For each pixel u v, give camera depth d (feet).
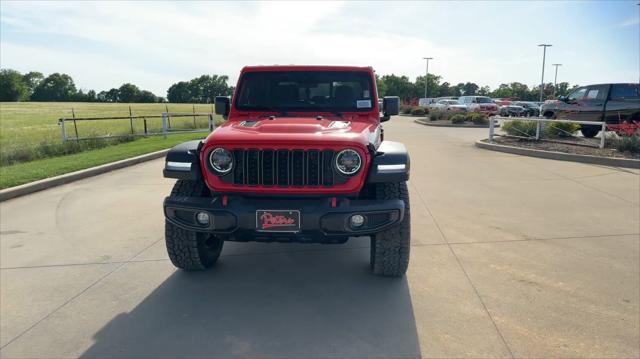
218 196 12.43
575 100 53.52
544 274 14.15
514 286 13.32
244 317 11.65
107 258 15.83
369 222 11.96
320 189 11.89
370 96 16.14
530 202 23.06
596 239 17.37
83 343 10.50
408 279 13.89
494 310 11.87
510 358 9.78
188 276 14.30
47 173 29.91
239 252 16.56
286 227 11.75
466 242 17.12
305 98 16.28
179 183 13.47
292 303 12.42
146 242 17.46
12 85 426.51
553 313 11.70
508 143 45.60
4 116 161.27
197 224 12.31
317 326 11.18
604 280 13.67
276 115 16.10
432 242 17.13
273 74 16.35
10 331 11.05
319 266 15.10
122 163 35.53
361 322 11.34
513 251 16.16
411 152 42.34
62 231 18.88
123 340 10.61
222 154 12.06
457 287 13.28
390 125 88.74
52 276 14.30
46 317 11.73
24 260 15.66
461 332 10.83
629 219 19.95
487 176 30.07
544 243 16.96
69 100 497.05
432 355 9.91
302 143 11.76
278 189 11.94
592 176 29.66
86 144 49.96
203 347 10.29
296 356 9.91
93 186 27.99
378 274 13.98
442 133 66.08
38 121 128.47
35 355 10.04
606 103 49.67
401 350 10.11
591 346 10.21
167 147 45.37
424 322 11.32
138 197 24.88
